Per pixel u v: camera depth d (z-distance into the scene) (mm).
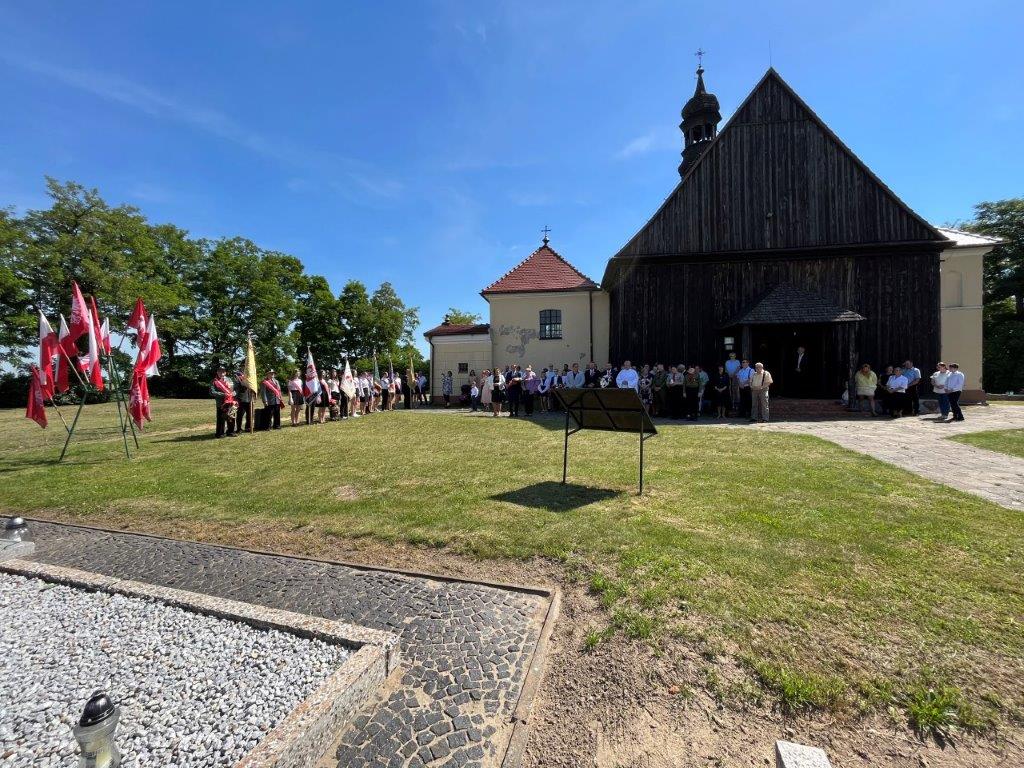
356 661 2543
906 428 11430
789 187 17172
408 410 20297
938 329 16172
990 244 17750
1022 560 3824
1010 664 2609
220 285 36781
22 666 2842
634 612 3195
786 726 2254
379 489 6484
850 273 16734
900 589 3395
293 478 7258
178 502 6121
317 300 43250
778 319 14938
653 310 17828
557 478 6840
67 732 2334
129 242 31391
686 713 2355
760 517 4883
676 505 5379
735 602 3254
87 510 5938
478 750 2143
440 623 3199
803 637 2867
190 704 2463
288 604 3533
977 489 5902
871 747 2121
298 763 2014
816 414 14781
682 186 17719
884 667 2596
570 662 2783
